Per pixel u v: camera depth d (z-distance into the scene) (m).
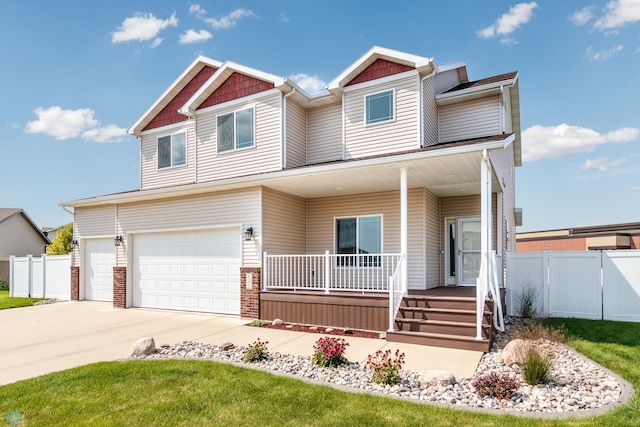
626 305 9.59
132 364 6.13
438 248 12.51
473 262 12.24
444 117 12.26
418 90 11.02
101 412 4.38
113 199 13.37
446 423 3.95
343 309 9.27
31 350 7.47
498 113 11.52
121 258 13.57
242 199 11.21
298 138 12.78
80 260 15.43
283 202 11.91
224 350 7.14
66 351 7.36
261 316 10.49
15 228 30.42
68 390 5.05
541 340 6.90
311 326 9.56
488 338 7.23
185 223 12.24
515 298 10.83
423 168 8.98
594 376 5.45
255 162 12.51
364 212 12.14
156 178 14.84
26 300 15.71
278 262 11.33
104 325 10.02
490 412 4.19
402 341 7.76
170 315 11.52
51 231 45.31
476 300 7.87
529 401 4.52
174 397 4.77
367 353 6.91
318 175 9.69
